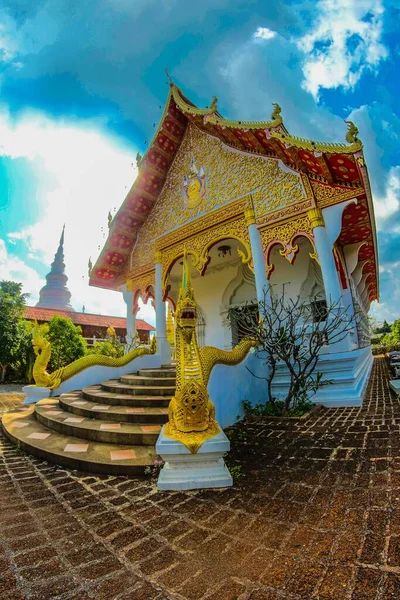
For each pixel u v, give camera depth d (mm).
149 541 2383
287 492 3025
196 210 10367
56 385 8656
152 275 12070
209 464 3465
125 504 3035
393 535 2174
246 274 12883
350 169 6973
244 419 6027
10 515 2854
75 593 1860
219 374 5566
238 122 8133
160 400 6098
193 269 13859
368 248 12086
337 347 7027
